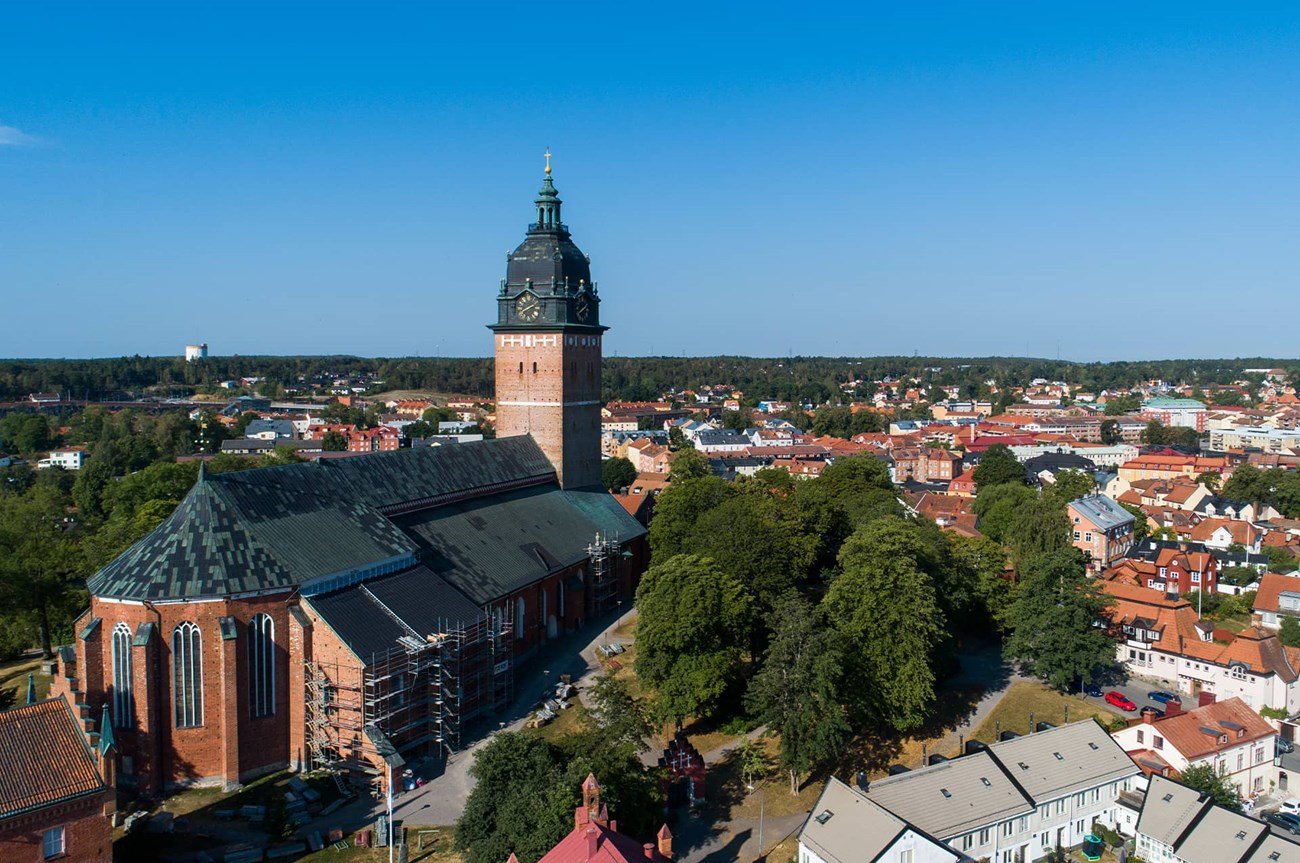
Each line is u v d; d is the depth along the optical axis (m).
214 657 72.50
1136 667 107.31
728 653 86.62
